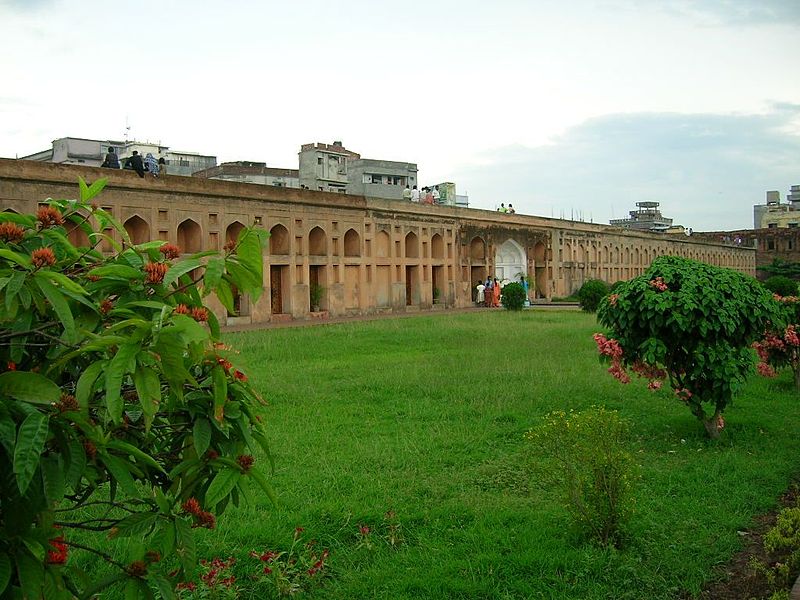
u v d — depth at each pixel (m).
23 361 1.96
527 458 5.12
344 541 3.88
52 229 2.05
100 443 1.80
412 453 5.30
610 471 3.77
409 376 8.41
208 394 2.04
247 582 3.41
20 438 1.57
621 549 3.70
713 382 5.65
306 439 5.67
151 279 2.01
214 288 2.09
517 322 15.95
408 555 3.66
